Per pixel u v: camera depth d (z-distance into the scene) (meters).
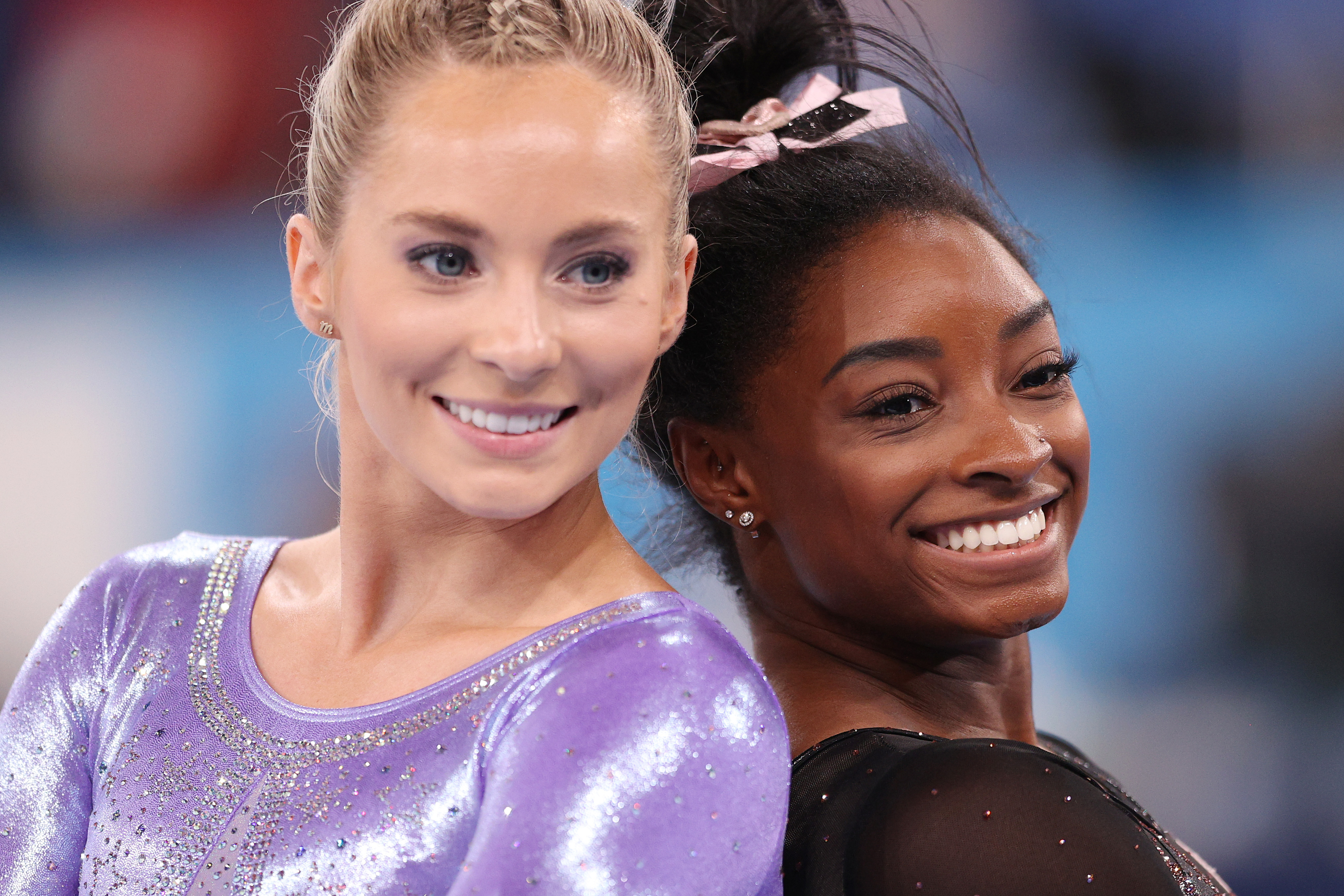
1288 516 14.09
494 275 3.48
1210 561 14.05
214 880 3.71
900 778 4.29
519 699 3.63
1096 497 14.52
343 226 3.65
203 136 18.09
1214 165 16.97
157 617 4.30
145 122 18.09
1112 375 15.35
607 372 3.59
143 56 18.05
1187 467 14.69
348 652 4.00
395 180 3.48
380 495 3.95
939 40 16.94
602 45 3.59
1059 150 17.03
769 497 5.05
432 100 3.46
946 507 4.66
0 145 18.08
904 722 5.02
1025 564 4.71
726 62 5.48
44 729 4.25
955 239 4.82
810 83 5.32
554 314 3.51
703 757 3.55
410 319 3.49
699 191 4.98
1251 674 13.43
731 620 8.30
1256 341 15.39
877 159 5.00
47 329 17.55
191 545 4.54
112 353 17.28
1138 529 14.34
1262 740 12.92
